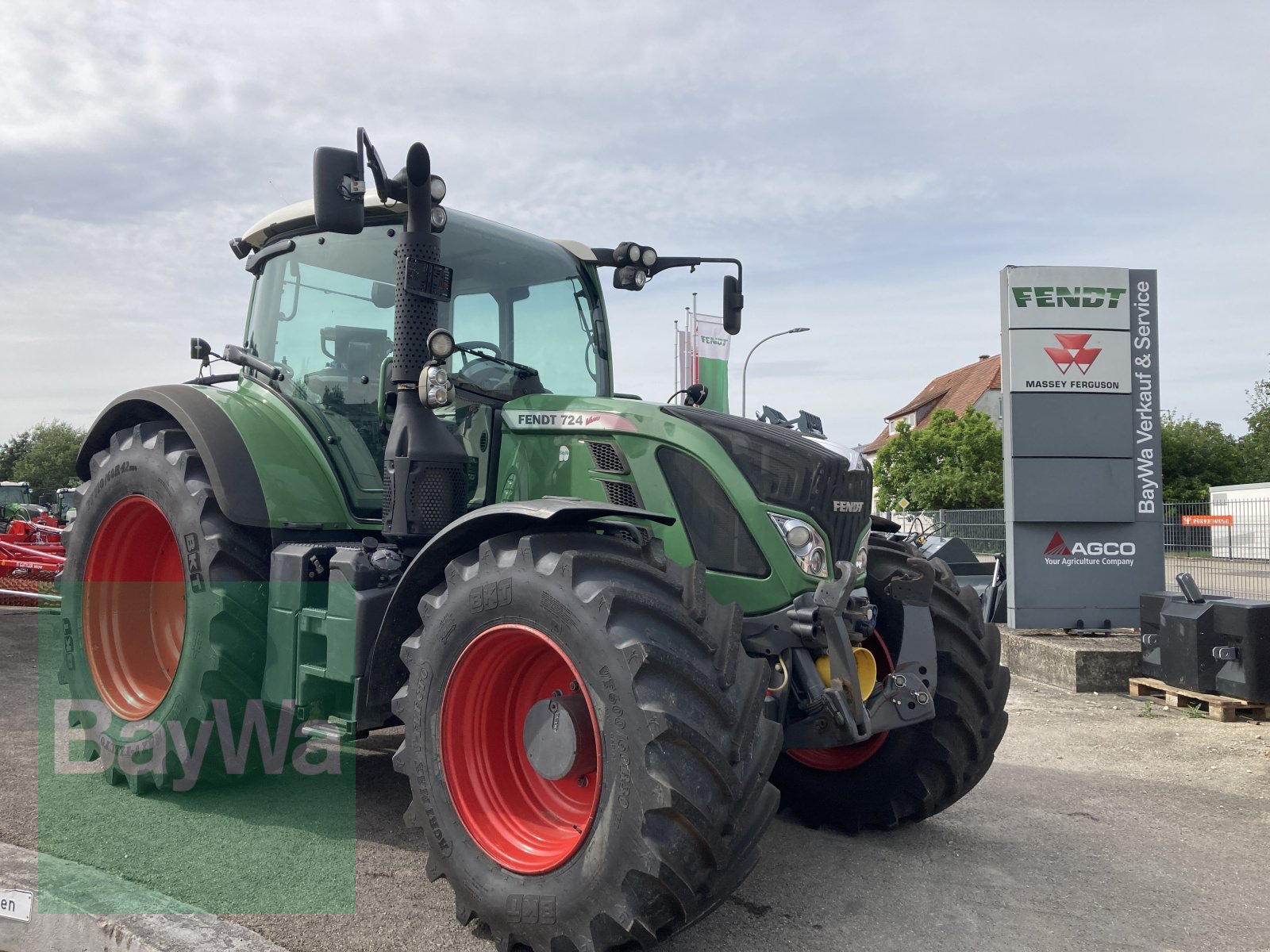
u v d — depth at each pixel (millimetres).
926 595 3455
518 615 2578
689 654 2432
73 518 4312
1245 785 4496
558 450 3408
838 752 3848
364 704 3123
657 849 2260
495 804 2713
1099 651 6969
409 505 3281
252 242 4516
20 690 5555
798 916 2924
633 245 4305
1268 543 8914
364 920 2723
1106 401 8219
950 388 65812
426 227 3312
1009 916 2953
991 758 3748
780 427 3461
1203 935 2838
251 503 3604
